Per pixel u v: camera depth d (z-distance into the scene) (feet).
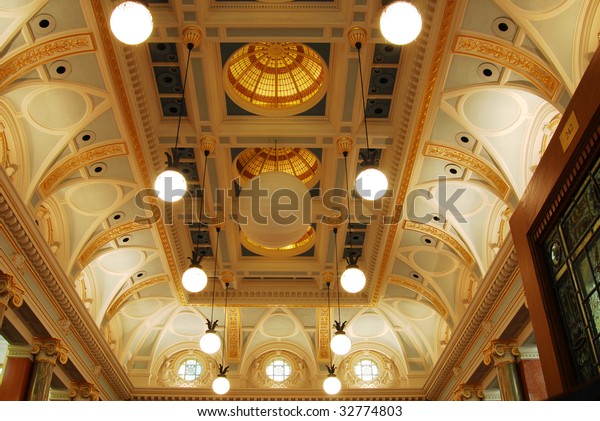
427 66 27.84
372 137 33.14
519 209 15.48
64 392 42.32
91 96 29.53
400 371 58.13
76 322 38.34
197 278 27.73
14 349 34.32
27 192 30.25
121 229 40.29
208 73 29.76
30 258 30.55
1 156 29.30
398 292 51.08
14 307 31.12
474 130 31.89
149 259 44.91
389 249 43.45
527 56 25.86
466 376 44.47
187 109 32.37
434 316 55.11
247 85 32.96
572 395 5.34
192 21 26.84
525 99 29.76
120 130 31.89
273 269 46.75
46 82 27.84
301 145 34.22
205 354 58.59
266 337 58.80
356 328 57.47
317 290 51.16
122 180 35.88
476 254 39.58
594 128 11.62
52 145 30.91
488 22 25.59
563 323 13.56
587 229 12.23
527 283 14.92
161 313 54.29
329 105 32.58
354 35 27.35
